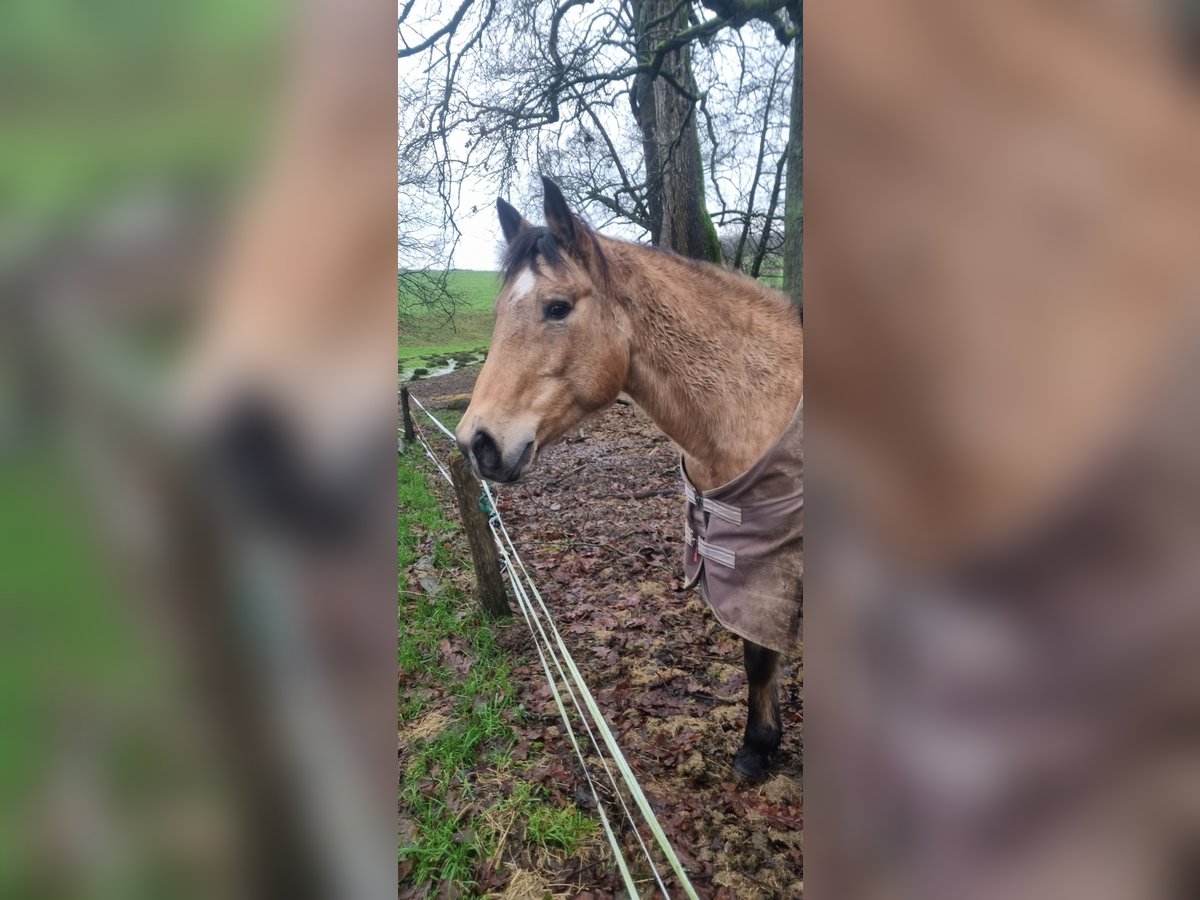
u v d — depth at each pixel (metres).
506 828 1.73
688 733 1.80
